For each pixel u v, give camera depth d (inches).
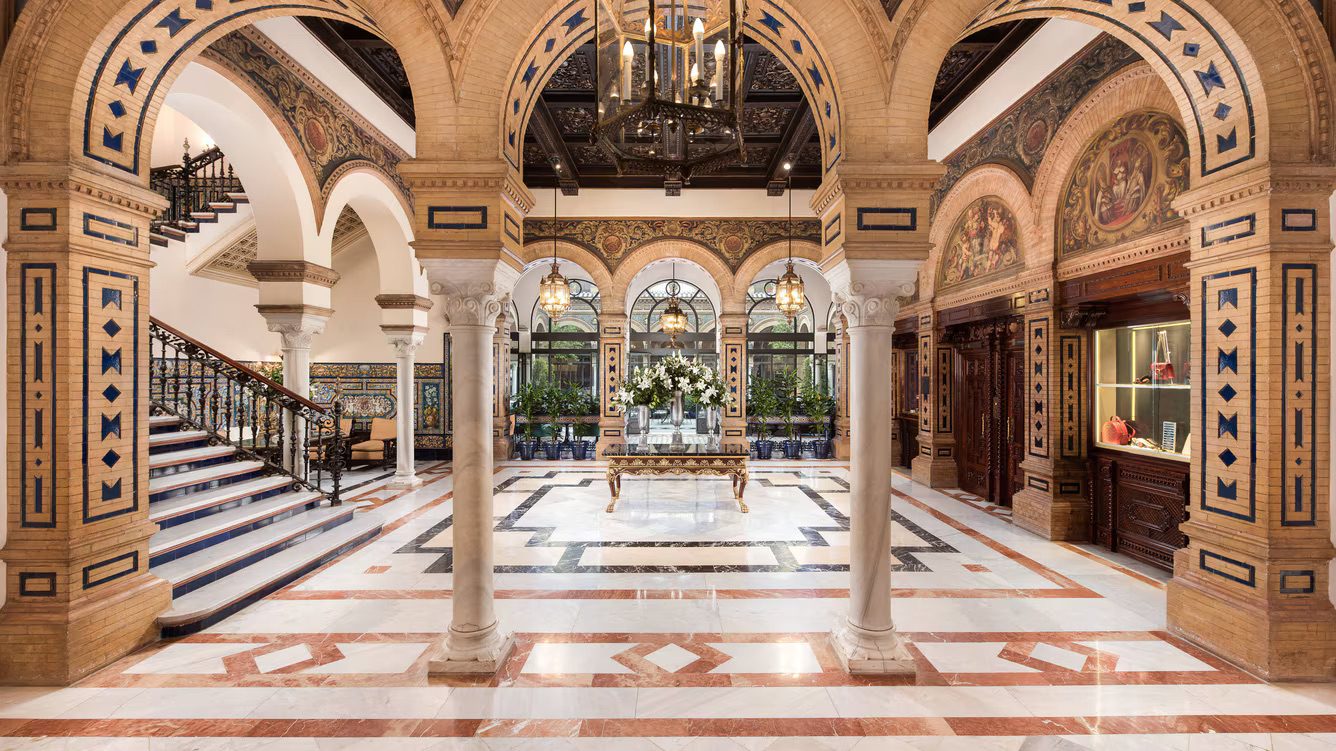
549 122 338.3
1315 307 137.1
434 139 138.6
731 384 471.8
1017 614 170.1
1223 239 147.8
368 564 213.9
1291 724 116.8
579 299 590.2
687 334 591.2
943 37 138.2
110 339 145.9
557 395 533.6
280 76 242.4
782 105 323.0
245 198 338.6
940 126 315.9
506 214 145.0
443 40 136.7
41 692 127.6
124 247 149.7
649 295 594.2
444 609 173.2
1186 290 185.6
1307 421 137.3
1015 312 279.4
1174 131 188.5
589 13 145.6
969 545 238.8
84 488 139.0
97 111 142.3
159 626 153.7
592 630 159.3
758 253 465.4
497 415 479.2
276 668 138.2
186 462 231.8
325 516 243.0
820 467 434.6
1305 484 137.6
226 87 215.8
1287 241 136.6
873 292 141.1
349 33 251.0
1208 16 136.6
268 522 225.6
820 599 181.5
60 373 136.0
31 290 136.3
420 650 147.4
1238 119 143.6
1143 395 224.4
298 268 255.4
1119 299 225.0
